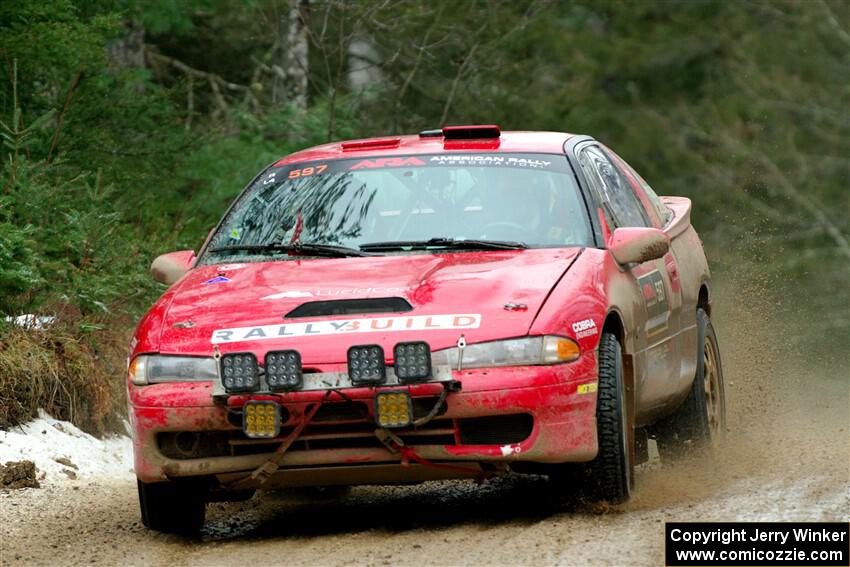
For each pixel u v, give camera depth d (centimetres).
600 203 2455
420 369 1984
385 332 2053
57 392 3278
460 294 2116
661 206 2977
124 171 4631
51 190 3659
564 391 2038
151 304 3844
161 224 4397
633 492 2252
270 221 2489
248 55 7269
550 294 2116
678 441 2781
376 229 2412
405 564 1894
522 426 2058
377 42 6900
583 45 8356
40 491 2720
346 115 6347
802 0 9200
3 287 3300
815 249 8275
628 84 9000
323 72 7606
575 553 1889
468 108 7075
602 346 2161
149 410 2086
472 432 2062
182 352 2102
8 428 3094
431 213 2420
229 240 2506
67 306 3528
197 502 2262
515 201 2420
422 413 2039
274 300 2164
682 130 8969
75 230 3625
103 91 4612
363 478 2091
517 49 7012
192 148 5050
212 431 2102
